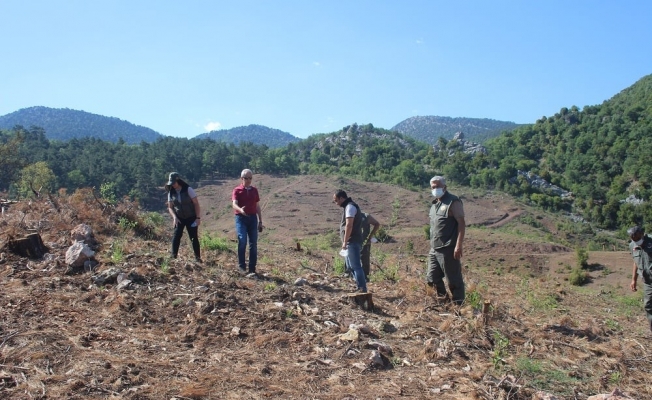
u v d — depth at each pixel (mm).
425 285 6492
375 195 97938
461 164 122375
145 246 7562
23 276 5320
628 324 6805
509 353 4430
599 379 4008
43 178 53125
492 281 9766
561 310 7164
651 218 83938
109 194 10148
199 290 5297
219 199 93312
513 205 97750
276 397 3213
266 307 5016
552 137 138875
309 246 12367
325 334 4461
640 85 147875
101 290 5074
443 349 4238
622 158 111688
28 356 3428
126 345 3861
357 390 3408
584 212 95812
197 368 3562
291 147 175125
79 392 3018
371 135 184875
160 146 113812
